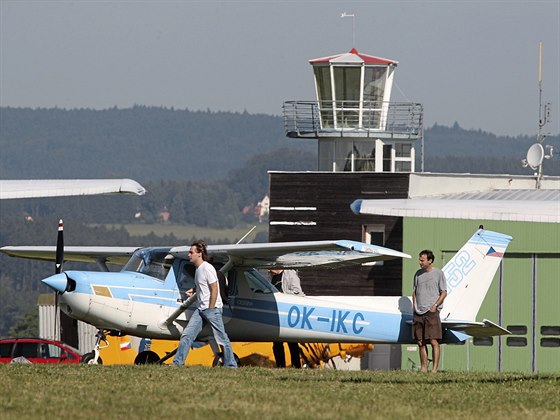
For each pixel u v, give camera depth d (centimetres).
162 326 6581
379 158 15562
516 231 10906
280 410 4128
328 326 7225
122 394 4447
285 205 12850
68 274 6375
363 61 15425
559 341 10875
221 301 6138
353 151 15638
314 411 4125
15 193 4234
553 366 10888
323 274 12288
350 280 12244
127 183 4388
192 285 6656
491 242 7312
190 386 4750
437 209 4891
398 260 12162
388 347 11388
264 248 6456
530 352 10919
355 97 15600
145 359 6919
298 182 12838
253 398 4428
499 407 4384
